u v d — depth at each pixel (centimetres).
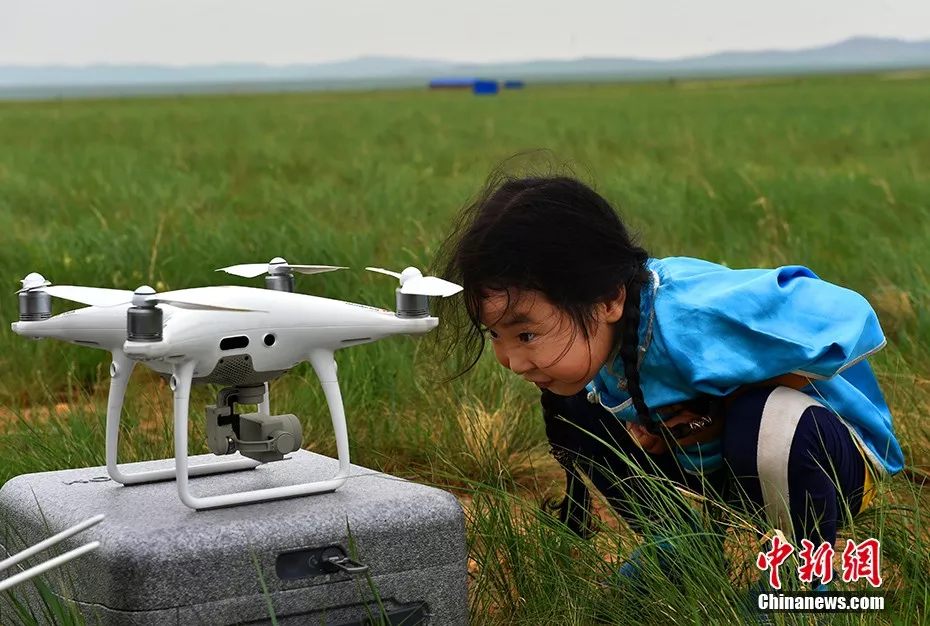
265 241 708
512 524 278
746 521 243
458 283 235
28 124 3394
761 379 237
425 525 215
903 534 256
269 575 202
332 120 3694
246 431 224
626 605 242
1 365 515
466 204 279
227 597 199
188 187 1194
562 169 277
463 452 377
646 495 264
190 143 2389
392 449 400
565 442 280
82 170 1518
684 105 4559
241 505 215
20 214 1011
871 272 621
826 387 251
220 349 208
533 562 259
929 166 1466
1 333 550
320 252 666
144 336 195
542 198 230
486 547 264
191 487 231
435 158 1842
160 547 195
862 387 269
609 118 3419
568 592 246
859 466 251
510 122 3244
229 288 219
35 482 240
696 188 1006
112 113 4666
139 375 504
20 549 231
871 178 1109
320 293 613
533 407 424
